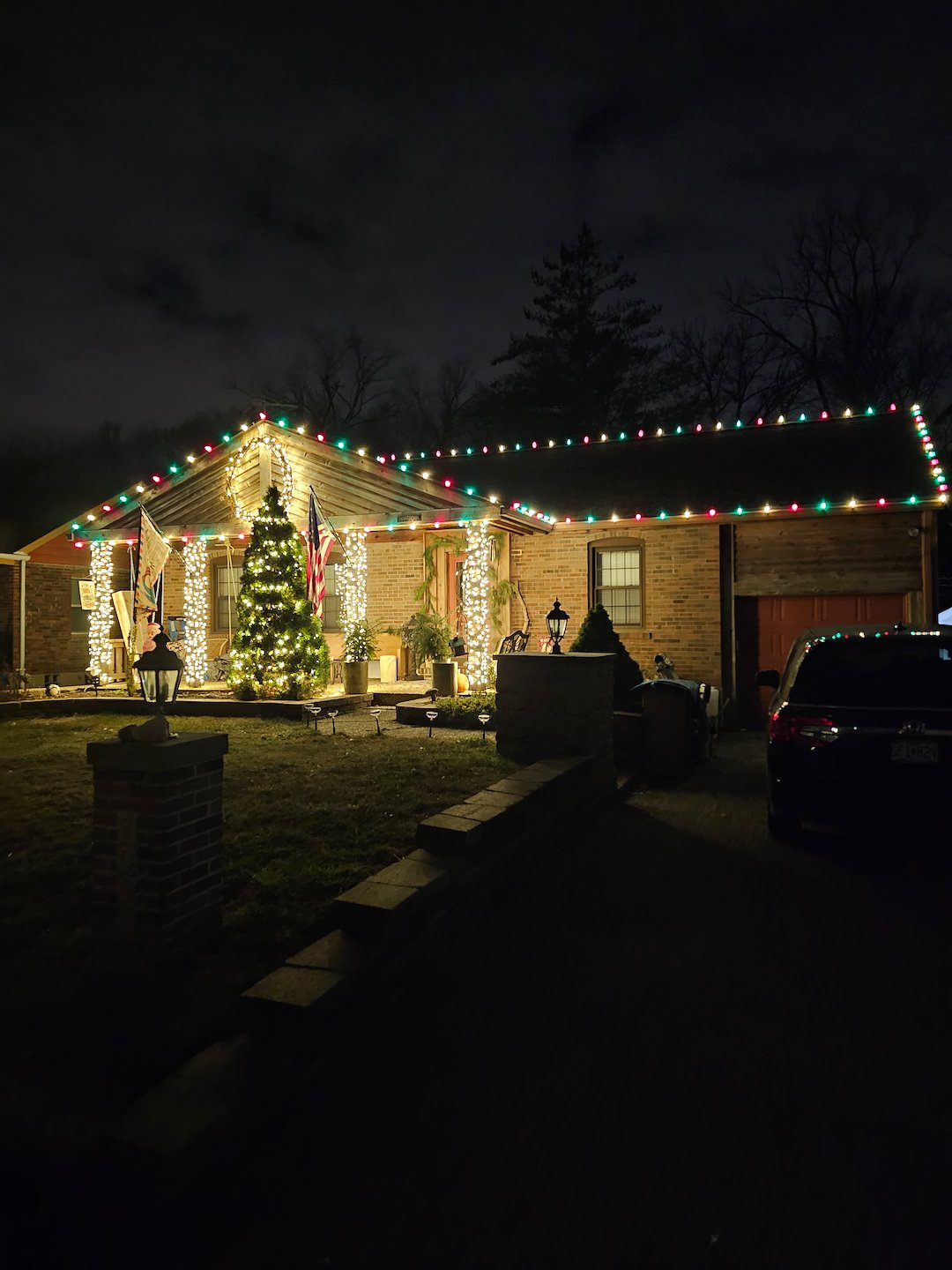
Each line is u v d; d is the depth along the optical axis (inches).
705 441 762.2
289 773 323.9
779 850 286.5
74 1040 145.6
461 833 213.9
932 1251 106.1
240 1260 105.9
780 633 630.5
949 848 286.2
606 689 351.6
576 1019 168.9
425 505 578.6
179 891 171.9
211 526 639.8
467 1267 104.3
